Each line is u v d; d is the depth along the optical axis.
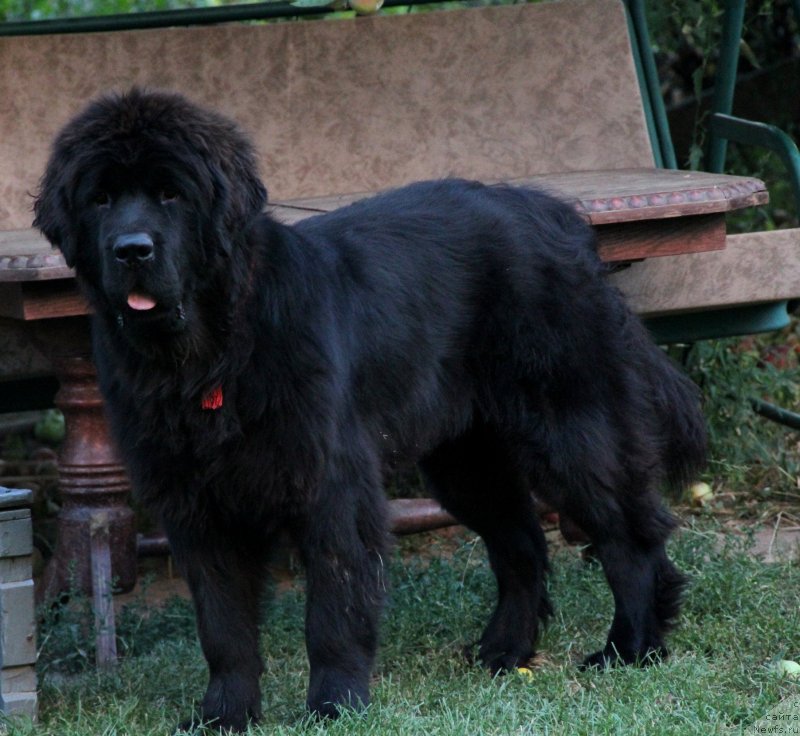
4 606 5.90
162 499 5.67
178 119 5.18
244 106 9.58
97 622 6.91
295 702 6.13
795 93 13.00
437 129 9.70
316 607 5.69
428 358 6.13
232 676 5.83
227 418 5.37
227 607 5.81
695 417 7.05
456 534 9.26
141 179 5.11
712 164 9.82
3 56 9.19
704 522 9.00
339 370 5.59
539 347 6.37
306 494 5.51
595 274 6.61
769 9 12.15
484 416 6.55
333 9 9.13
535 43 9.79
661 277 7.96
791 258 8.05
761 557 7.91
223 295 5.29
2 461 10.17
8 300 6.74
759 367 11.09
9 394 8.23
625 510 6.61
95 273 5.36
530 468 6.59
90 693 6.50
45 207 5.43
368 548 5.75
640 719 5.43
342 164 9.63
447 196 6.57
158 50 9.48
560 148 9.71
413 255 6.16
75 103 9.33
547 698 5.94
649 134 9.88
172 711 6.21
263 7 9.84
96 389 7.04
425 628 7.19
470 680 6.30
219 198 5.21
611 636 6.64
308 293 5.55
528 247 6.44
